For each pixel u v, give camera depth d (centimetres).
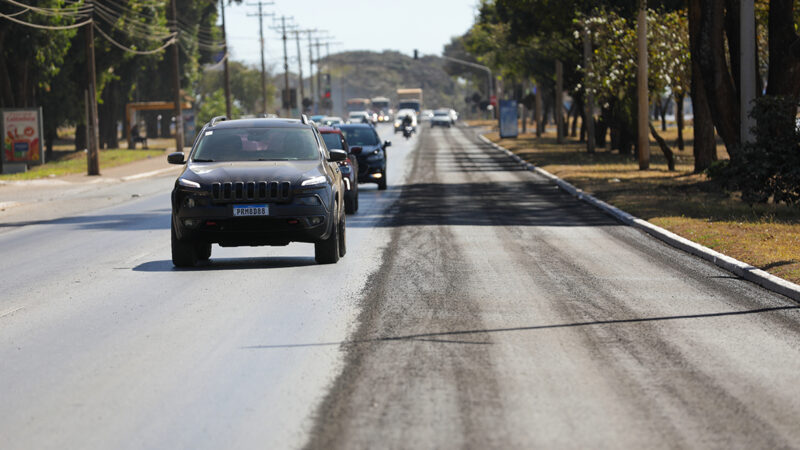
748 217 4012
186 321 2059
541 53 13350
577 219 4462
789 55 5066
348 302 2261
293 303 2258
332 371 1592
